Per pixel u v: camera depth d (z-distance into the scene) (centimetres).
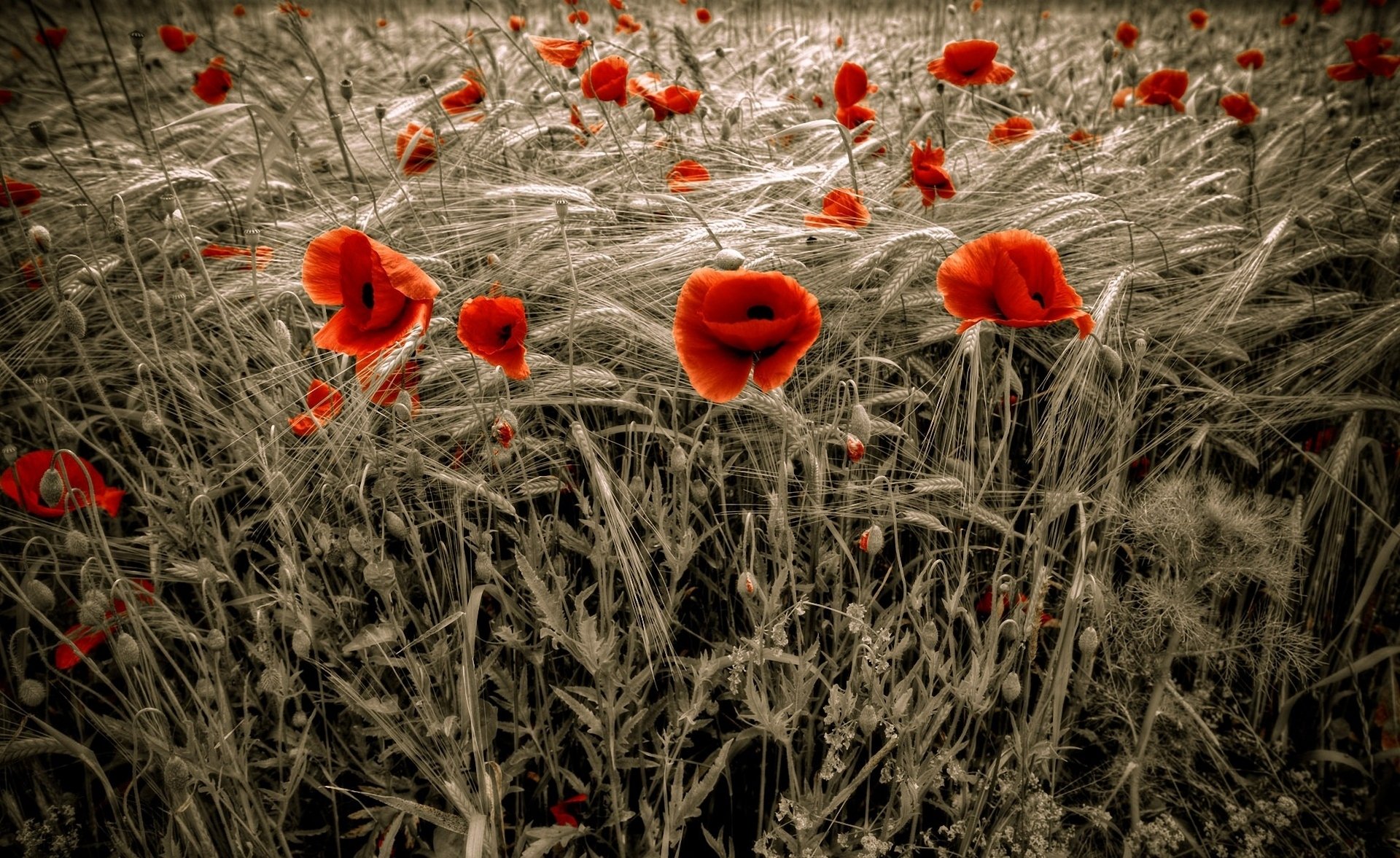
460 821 65
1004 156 100
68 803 74
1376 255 92
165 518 74
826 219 82
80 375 87
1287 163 115
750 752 80
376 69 184
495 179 99
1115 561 88
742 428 79
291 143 71
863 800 80
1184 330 84
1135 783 78
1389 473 92
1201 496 78
